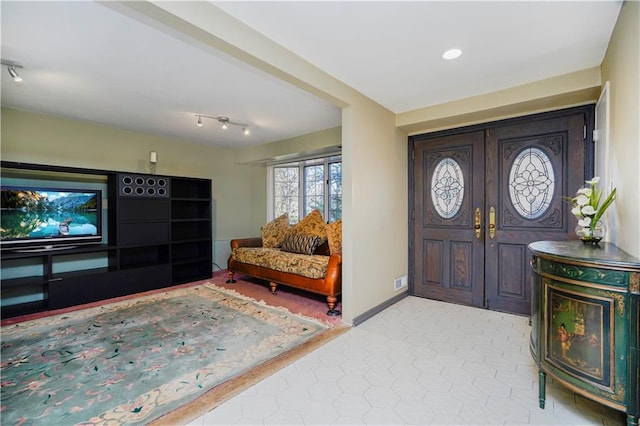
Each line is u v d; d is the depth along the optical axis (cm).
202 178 495
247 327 279
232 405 169
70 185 382
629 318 134
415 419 158
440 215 359
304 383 190
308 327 279
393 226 348
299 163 544
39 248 349
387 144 335
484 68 238
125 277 386
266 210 578
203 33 162
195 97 302
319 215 432
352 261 283
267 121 383
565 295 153
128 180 396
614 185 194
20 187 338
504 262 317
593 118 267
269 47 196
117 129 421
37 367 208
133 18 164
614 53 189
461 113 304
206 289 414
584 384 146
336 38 195
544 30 186
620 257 145
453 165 348
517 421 156
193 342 247
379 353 229
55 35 193
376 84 268
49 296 329
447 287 355
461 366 210
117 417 159
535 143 297
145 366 210
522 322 289
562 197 284
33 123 353
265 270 396
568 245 189
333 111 344
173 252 485
